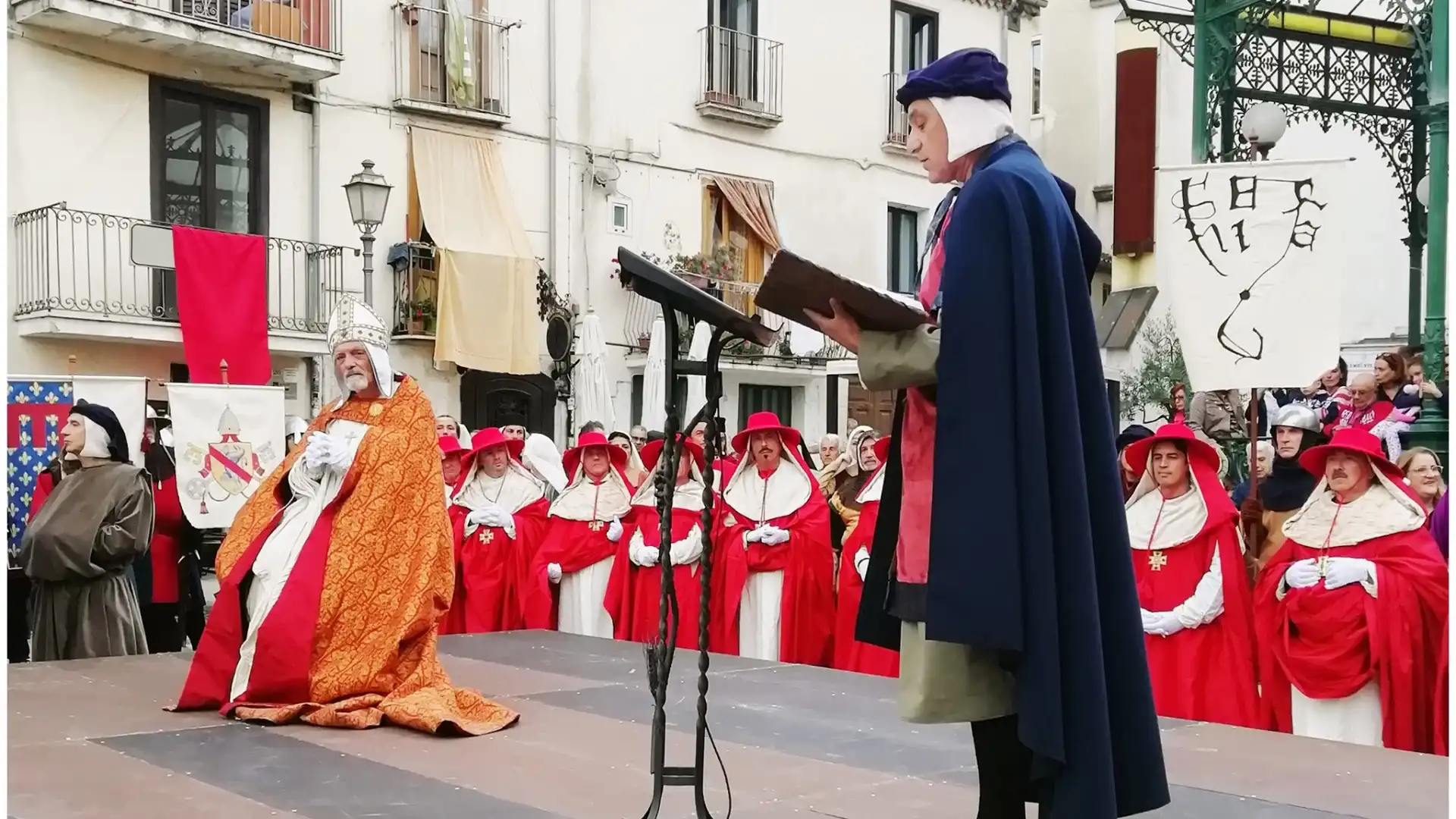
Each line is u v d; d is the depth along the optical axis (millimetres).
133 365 13164
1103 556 2434
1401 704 5230
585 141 15734
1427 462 6137
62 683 5852
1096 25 17594
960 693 2389
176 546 8242
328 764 4348
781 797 3936
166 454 8555
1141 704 2428
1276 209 6688
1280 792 3979
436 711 4863
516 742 4703
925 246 2666
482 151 15078
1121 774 2402
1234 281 6762
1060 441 2328
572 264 15664
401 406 5484
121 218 12977
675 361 2838
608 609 8227
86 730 4883
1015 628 2213
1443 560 5422
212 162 13633
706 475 2850
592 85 15781
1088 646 2297
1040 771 2314
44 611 6832
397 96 14609
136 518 6809
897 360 2367
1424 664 5320
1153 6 13875
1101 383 2475
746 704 5500
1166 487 6102
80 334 12484
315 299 14031
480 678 6137
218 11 13430
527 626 8484
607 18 15875
